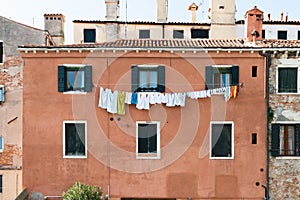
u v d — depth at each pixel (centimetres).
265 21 2778
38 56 1747
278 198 1755
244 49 1730
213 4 2669
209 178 1750
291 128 1773
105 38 2734
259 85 1758
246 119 1755
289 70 1770
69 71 1762
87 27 2741
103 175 1748
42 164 1750
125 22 2728
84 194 1595
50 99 1750
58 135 1748
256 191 1750
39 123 1752
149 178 1752
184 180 1750
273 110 1761
